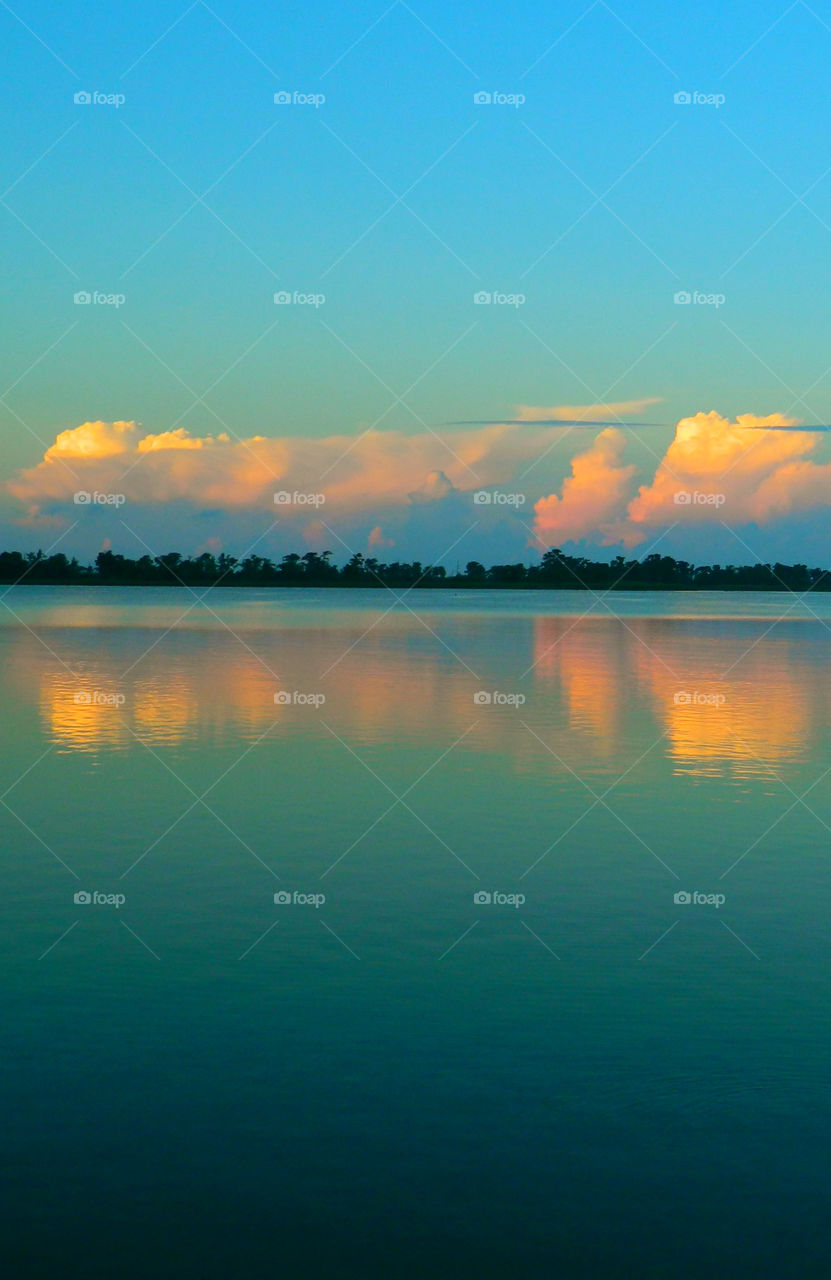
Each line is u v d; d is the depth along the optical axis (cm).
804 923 1045
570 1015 838
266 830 1374
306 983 897
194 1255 571
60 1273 558
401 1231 589
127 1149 657
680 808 1499
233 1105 706
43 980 899
